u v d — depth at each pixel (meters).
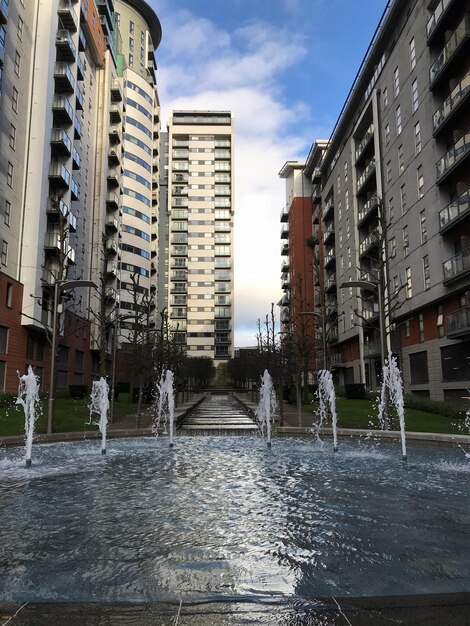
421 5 30.72
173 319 112.94
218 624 3.22
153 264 88.44
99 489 8.28
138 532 5.68
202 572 4.38
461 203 25.03
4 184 30.39
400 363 34.69
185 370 57.22
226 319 113.81
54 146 37.16
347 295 50.41
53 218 36.28
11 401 25.19
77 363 45.44
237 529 5.81
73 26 41.66
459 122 26.48
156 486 8.54
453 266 25.92
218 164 118.81
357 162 46.31
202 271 115.31
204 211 117.25
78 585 4.06
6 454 12.81
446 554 4.88
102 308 25.09
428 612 3.39
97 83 54.88
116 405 31.48
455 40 25.67
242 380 81.75
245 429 18.77
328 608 3.49
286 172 81.56
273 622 3.26
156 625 3.21
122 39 81.38
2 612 3.42
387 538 5.44
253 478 9.35
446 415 22.08
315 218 69.25
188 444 15.34
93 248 52.00
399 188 35.00
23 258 32.69
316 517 6.38
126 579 4.20
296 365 30.70
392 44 36.59
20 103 32.97
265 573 4.36
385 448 14.18
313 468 10.59
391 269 36.44
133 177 77.12
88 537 5.48
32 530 5.77
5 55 30.34
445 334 28.08
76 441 15.80
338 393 39.22
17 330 31.53
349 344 51.38
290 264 82.19
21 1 33.16
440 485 8.62
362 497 7.64
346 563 4.61
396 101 35.50
